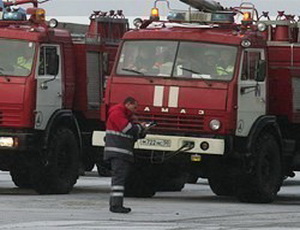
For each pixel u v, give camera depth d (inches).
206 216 1025.5
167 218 995.3
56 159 1285.7
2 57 1263.5
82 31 1427.2
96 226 910.4
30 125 1253.7
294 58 1275.8
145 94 1198.9
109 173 1706.4
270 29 1312.7
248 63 1205.1
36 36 1259.2
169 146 1188.5
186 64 1195.9
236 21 1309.1
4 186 1467.8
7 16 1289.4
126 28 1429.6
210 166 1209.4
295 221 995.3
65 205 1104.8
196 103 1184.8
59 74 1293.1
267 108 1243.2
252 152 1208.2
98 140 1230.9
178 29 1224.2
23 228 887.7
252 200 1239.5
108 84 1216.8
